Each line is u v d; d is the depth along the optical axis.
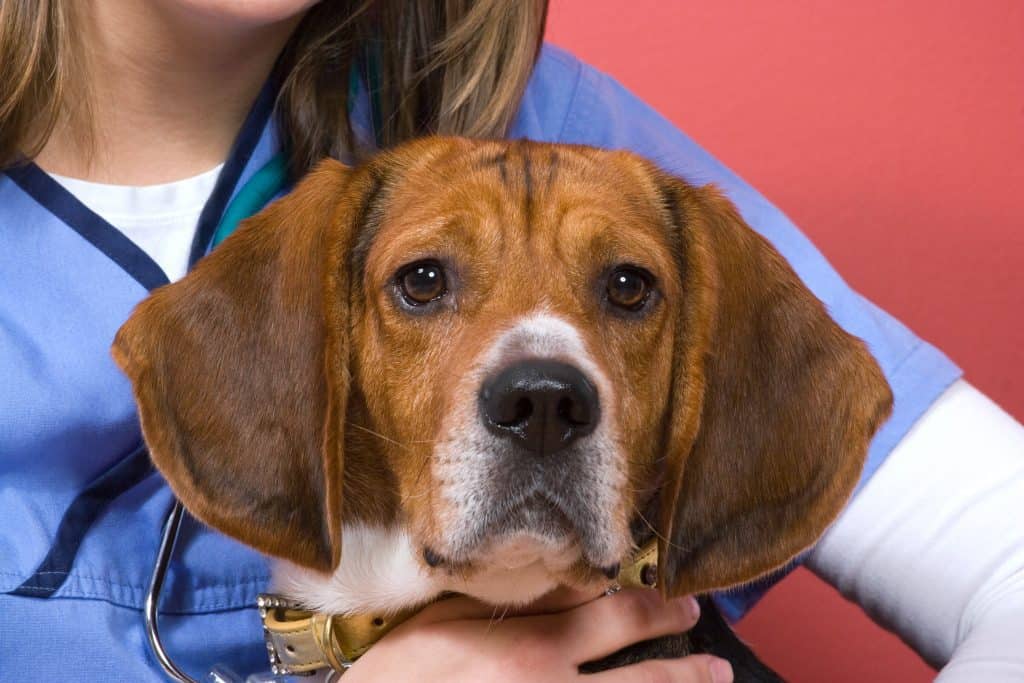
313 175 2.33
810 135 3.87
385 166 2.34
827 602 3.85
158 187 2.61
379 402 2.19
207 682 2.41
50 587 2.38
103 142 2.56
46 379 2.38
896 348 2.74
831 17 3.82
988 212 3.81
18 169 2.46
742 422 2.27
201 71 2.57
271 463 2.19
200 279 2.25
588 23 3.96
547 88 3.04
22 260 2.43
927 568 2.55
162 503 2.50
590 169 2.31
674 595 2.21
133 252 2.50
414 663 2.22
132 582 2.46
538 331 2.01
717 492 2.24
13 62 2.38
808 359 2.32
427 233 2.15
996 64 3.77
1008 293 3.82
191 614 2.52
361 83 2.90
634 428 2.19
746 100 3.90
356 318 2.24
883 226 3.86
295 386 2.18
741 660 2.54
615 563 2.08
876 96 3.82
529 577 2.20
